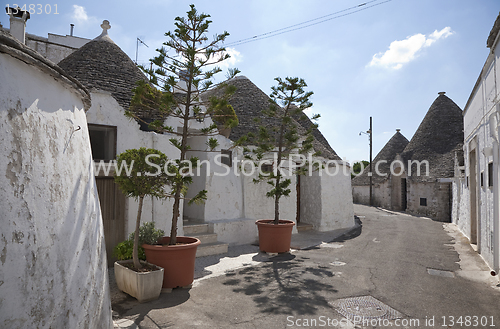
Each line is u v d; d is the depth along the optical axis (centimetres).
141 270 490
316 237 1080
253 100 1245
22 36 415
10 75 228
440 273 638
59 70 279
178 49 573
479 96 824
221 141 948
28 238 220
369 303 473
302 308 452
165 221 734
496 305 472
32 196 230
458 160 1397
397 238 1068
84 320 278
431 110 2302
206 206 895
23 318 210
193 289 530
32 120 242
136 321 401
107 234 664
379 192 2545
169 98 552
